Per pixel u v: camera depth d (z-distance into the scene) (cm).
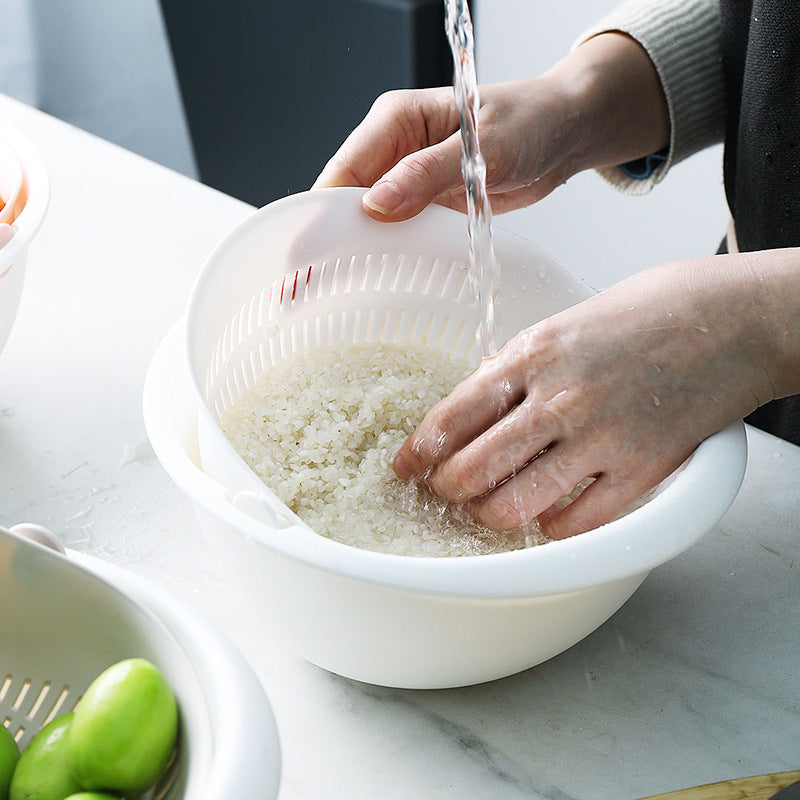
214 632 47
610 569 51
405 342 86
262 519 53
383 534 71
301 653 62
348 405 80
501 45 205
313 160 205
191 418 68
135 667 45
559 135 90
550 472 64
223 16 199
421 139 87
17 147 86
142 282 105
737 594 70
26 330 98
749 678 64
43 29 247
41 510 77
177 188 122
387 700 63
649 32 99
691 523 54
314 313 82
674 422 62
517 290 83
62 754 46
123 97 233
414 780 58
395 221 79
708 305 63
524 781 58
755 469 82
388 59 180
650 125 102
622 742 60
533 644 57
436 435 69
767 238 101
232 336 74
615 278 211
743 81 97
